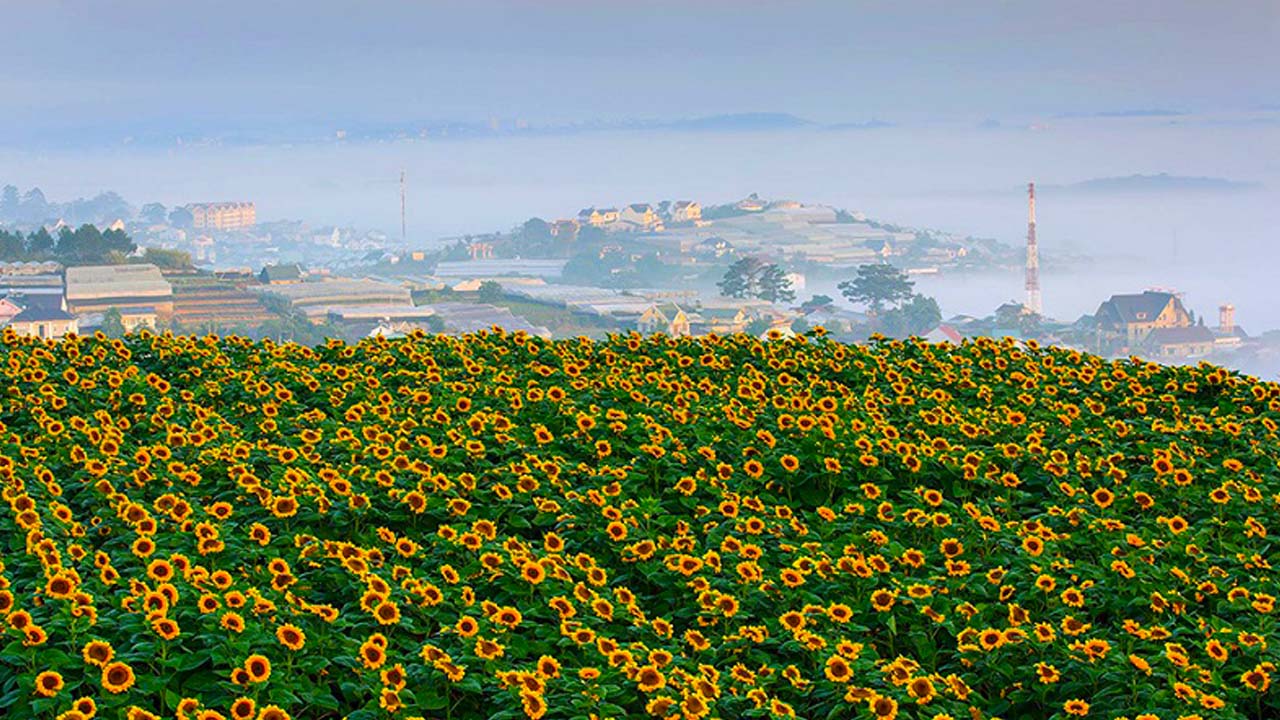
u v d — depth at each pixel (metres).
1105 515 9.12
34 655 6.19
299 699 6.20
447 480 8.94
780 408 11.17
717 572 7.97
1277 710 6.80
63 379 12.11
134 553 7.56
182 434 9.83
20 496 8.05
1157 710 6.32
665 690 6.49
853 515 9.16
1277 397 12.53
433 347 14.05
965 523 8.81
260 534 7.96
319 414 11.00
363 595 7.08
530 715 6.09
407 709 6.15
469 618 6.82
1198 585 7.82
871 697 6.36
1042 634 6.95
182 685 6.37
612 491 9.17
